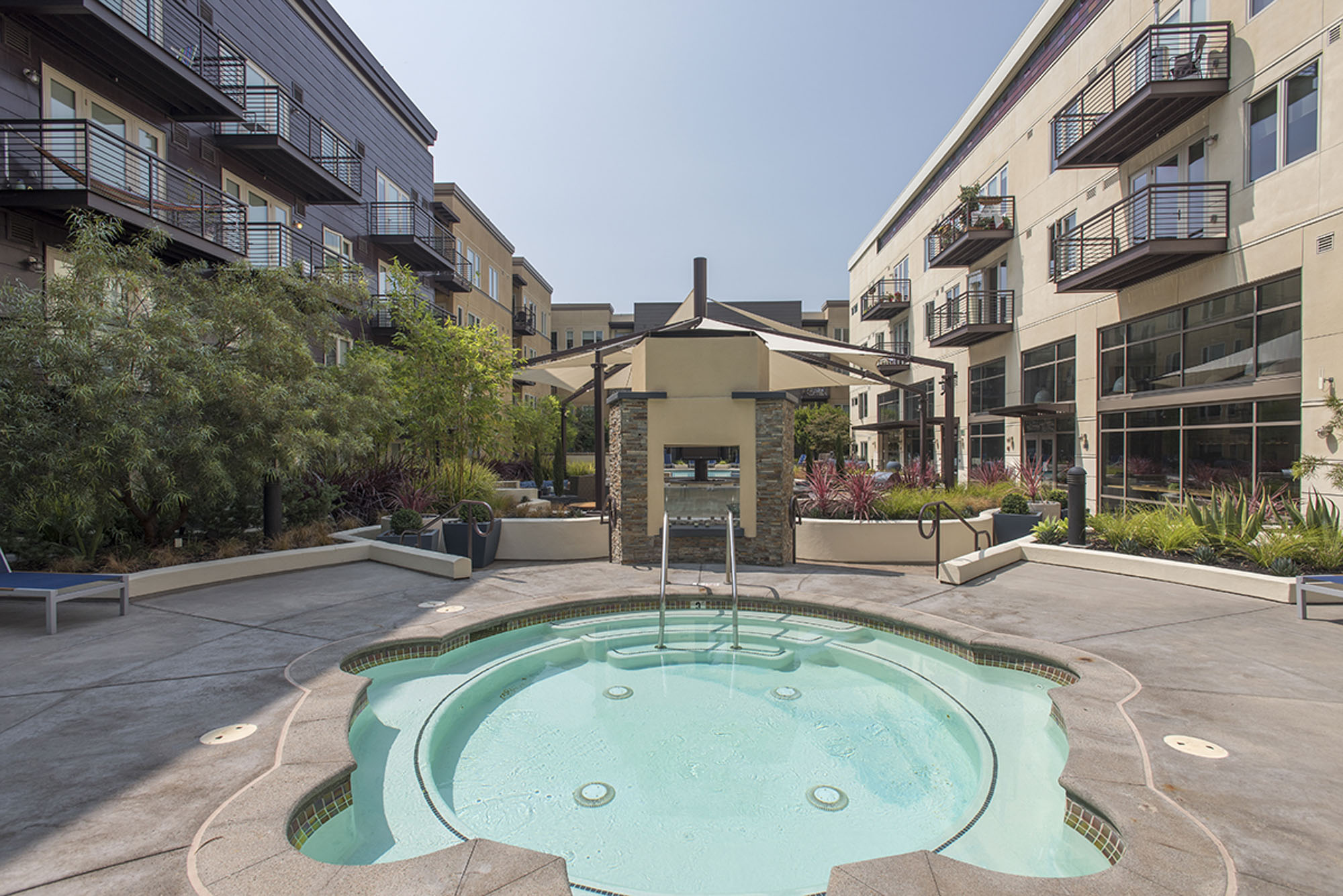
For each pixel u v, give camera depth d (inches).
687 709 178.1
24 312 253.1
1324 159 361.1
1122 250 466.6
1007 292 712.4
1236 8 419.5
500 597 265.9
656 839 118.7
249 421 292.5
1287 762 122.6
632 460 337.7
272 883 85.5
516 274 1371.8
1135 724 140.1
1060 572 316.8
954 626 220.7
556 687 193.8
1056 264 598.9
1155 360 500.1
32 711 148.1
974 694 183.8
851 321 1454.2
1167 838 97.2
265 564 305.4
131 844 95.7
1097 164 529.3
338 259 482.6
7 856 92.5
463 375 574.2
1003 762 141.9
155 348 265.0
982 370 791.1
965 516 398.9
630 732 163.5
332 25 633.6
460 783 138.6
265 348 313.4
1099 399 563.5
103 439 245.8
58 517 283.0
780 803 131.2
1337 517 308.7
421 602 256.1
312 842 112.1
